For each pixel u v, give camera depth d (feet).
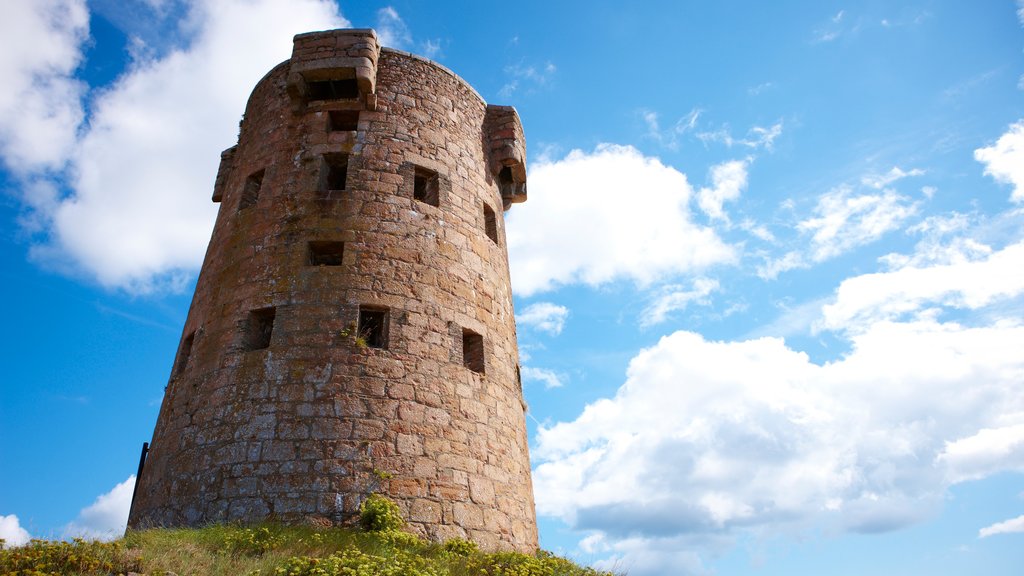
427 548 50.83
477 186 75.46
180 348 68.23
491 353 66.80
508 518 59.72
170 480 58.03
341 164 71.51
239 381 58.90
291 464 54.54
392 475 54.95
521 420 69.05
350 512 52.85
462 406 61.00
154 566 39.65
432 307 63.82
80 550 39.34
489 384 64.75
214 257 70.03
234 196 73.05
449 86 78.43
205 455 56.90
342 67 71.20
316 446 55.16
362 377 58.13
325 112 72.43
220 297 65.36
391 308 62.03
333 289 61.87
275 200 68.23
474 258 70.18
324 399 56.95
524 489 64.03
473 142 78.02
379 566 42.55
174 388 64.64
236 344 61.16
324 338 59.57
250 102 80.07
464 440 59.62
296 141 71.20
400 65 76.02
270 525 50.83
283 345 59.57
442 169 72.43
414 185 73.31
